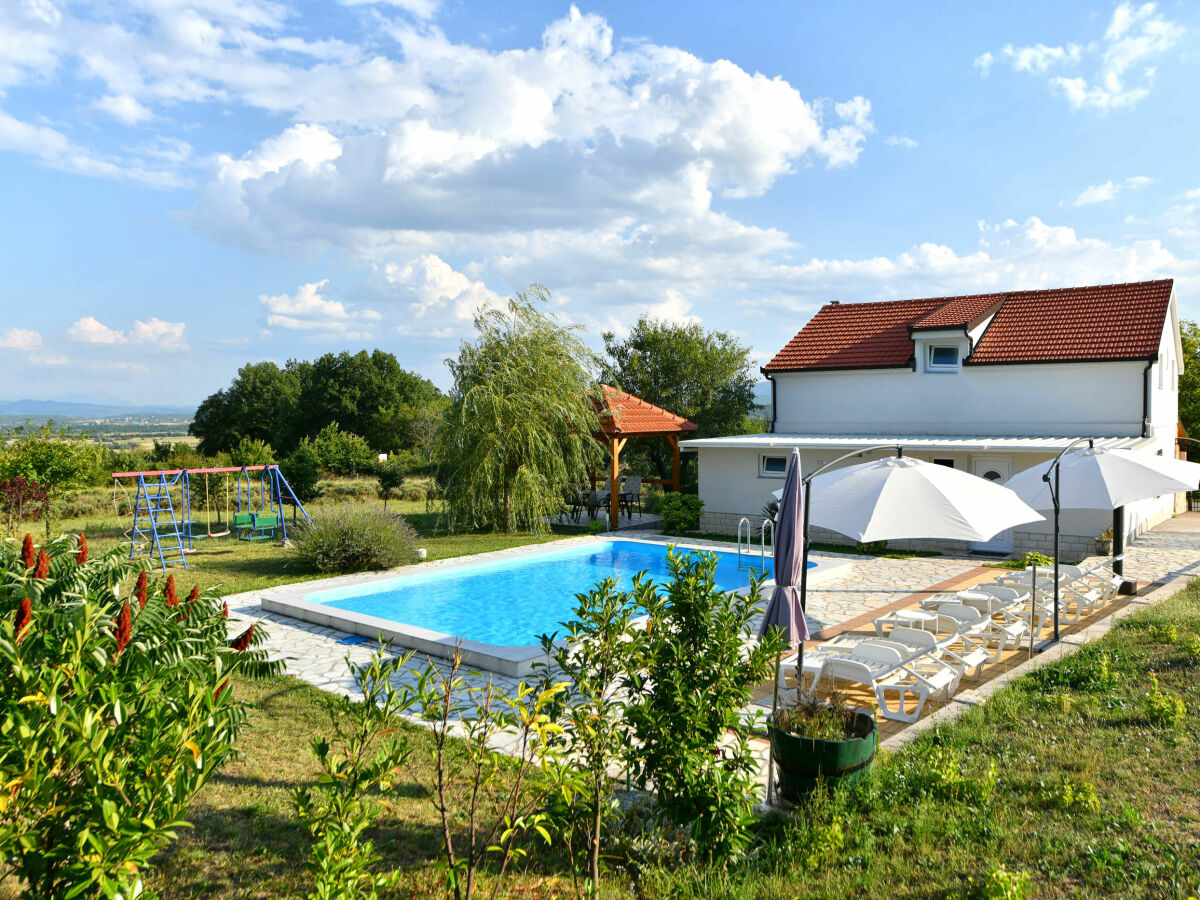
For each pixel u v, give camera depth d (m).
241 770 6.98
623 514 29.86
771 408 27.50
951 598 12.80
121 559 7.00
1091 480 11.23
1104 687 8.66
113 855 3.15
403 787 6.66
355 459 44.72
